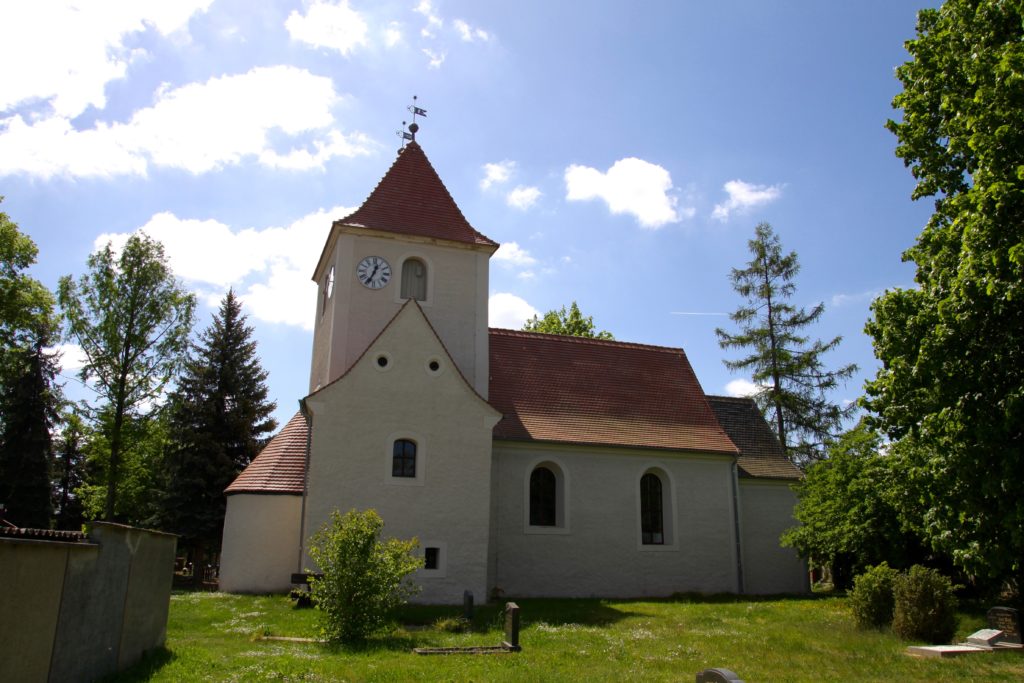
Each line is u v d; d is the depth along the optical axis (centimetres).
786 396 4203
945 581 1642
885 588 1773
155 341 3109
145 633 1234
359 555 1535
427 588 2158
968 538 1454
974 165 1562
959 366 1320
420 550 2178
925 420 1383
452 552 2206
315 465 2145
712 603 2481
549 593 2602
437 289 2748
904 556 2245
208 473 3734
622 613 2100
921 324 1446
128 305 3041
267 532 2383
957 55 1531
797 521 3142
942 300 1331
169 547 1361
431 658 1295
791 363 4247
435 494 2230
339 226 2648
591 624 1847
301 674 1109
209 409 3947
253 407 4091
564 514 2698
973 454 1287
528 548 2614
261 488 2412
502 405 2795
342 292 2614
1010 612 1587
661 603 2430
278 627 1656
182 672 1098
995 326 1268
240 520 2416
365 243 2688
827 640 1577
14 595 796
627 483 2827
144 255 3086
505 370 2966
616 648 1443
